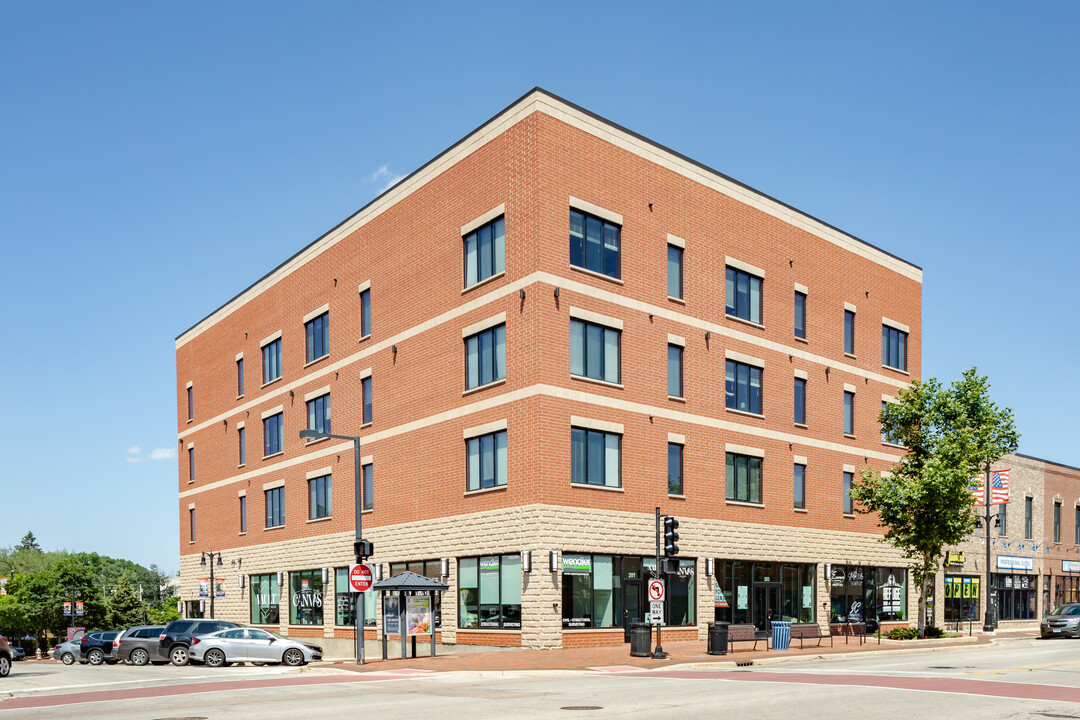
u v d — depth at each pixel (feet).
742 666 87.86
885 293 155.94
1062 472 207.82
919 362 161.99
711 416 121.08
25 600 290.15
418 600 100.89
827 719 48.21
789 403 133.90
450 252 117.19
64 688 77.41
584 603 102.94
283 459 154.51
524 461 102.17
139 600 309.22
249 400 167.84
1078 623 140.15
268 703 60.23
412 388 122.42
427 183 122.83
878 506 132.05
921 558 154.20
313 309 148.25
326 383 142.72
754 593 124.26
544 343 102.06
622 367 110.42
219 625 111.55
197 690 72.33
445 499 114.32
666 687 66.33
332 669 89.66
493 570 106.01
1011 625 184.96
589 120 110.01
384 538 125.49
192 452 191.83
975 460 128.88
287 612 151.02
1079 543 210.79
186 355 197.26
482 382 110.32
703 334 121.29
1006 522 187.32
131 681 84.07
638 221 114.42
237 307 174.91
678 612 113.70
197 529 186.39
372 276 133.28
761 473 128.26
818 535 135.64
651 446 112.47
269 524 158.81
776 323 133.18
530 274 103.50
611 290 110.01
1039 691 61.36
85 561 441.27
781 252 135.64
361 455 132.67
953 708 52.60
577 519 102.94
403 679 79.66
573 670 82.07
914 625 152.66
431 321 119.75
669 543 90.48
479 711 52.85
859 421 146.82
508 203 107.86
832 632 134.31
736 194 129.39
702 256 122.72
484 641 106.01
